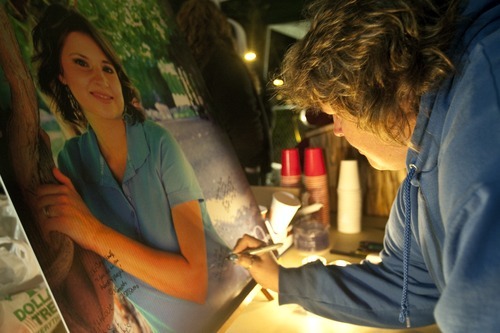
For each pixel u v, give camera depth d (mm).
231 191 752
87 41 498
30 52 405
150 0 713
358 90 411
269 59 1836
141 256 473
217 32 1397
